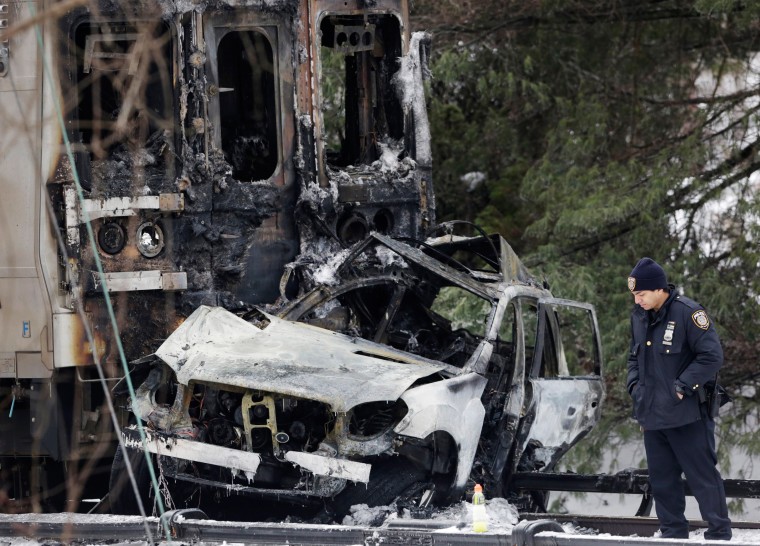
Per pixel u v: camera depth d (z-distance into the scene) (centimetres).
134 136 2802
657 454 2309
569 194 4866
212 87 2870
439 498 2548
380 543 2111
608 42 5303
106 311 2736
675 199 4806
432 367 2530
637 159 5050
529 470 2980
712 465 2259
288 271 2914
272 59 3008
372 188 3106
